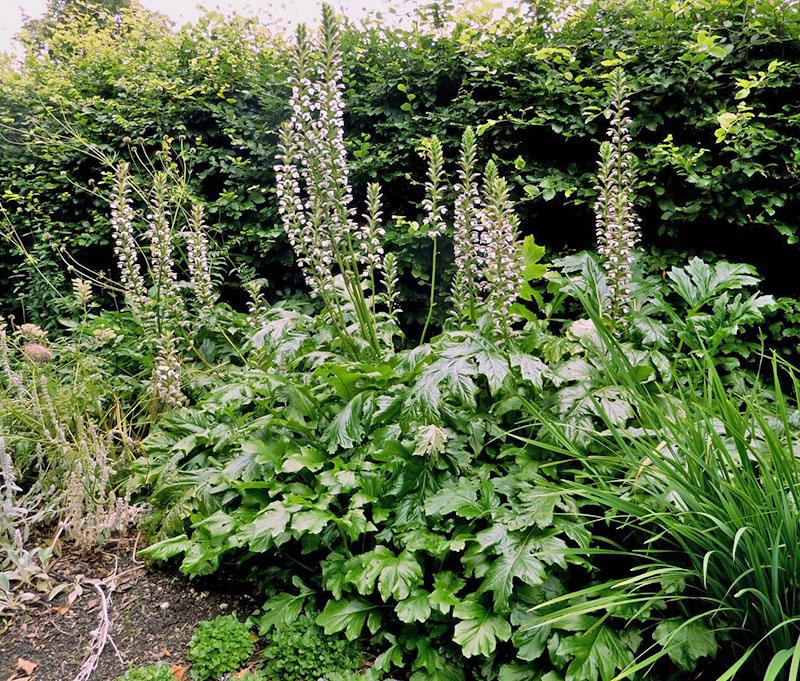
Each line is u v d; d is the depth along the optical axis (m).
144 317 3.58
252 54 5.84
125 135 5.86
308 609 2.05
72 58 6.62
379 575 1.88
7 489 2.31
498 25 4.87
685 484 1.68
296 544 2.37
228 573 2.37
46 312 5.63
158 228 3.68
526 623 1.71
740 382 2.71
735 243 4.29
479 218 2.81
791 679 1.15
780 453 1.56
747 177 3.96
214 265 4.91
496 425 2.35
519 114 4.66
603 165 2.90
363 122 5.24
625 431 2.02
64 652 1.90
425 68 4.91
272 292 5.54
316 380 2.77
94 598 2.18
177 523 2.36
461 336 2.60
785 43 4.08
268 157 5.33
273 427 2.62
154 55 6.25
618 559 2.02
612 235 2.79
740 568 1.56
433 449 2.04
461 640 1.68
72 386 3.06
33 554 2.26
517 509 1.92
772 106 4.16
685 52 4.19
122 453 2.94
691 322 2.77
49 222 5.63
